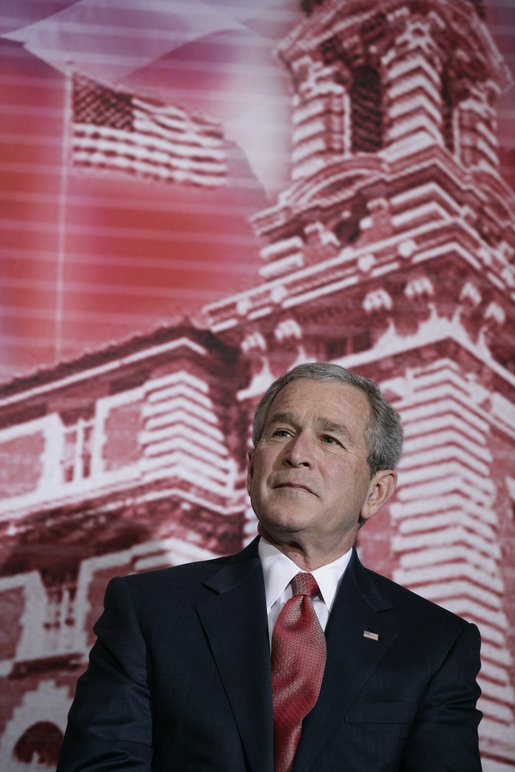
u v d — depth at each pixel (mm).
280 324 3088
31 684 2799
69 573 2879
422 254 3143
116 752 1912
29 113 3162
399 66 3277
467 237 3164
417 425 3020
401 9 3324
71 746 1949
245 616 2094
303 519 2094
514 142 3252
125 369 3025
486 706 2826
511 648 2871
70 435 2969
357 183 3191
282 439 2209
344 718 1988
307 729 1943
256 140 3211
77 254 3094
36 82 3184
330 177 3193
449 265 3137
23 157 3137
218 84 3234
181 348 3053
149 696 2029
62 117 3172
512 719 2822
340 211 3172
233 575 2197
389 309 3105
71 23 3232
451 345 3082
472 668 2176
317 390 2256
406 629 2174
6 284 3045
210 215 3148
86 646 2840
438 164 3207
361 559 2924
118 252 3105
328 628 2109
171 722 1974
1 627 2826
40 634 2832
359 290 3121
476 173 3217
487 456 3008
